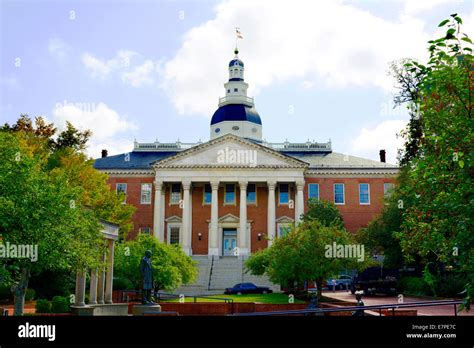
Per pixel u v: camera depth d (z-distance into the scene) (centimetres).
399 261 4841
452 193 1137
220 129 8925
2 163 2086
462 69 1170
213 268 6500
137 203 7469
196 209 7544
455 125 1195
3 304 3478
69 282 3988
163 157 8000
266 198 7562
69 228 2169
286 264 3331
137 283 4147
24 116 5216
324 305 2850
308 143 8219
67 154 4800
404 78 4381
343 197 7456
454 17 1123
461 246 1105
